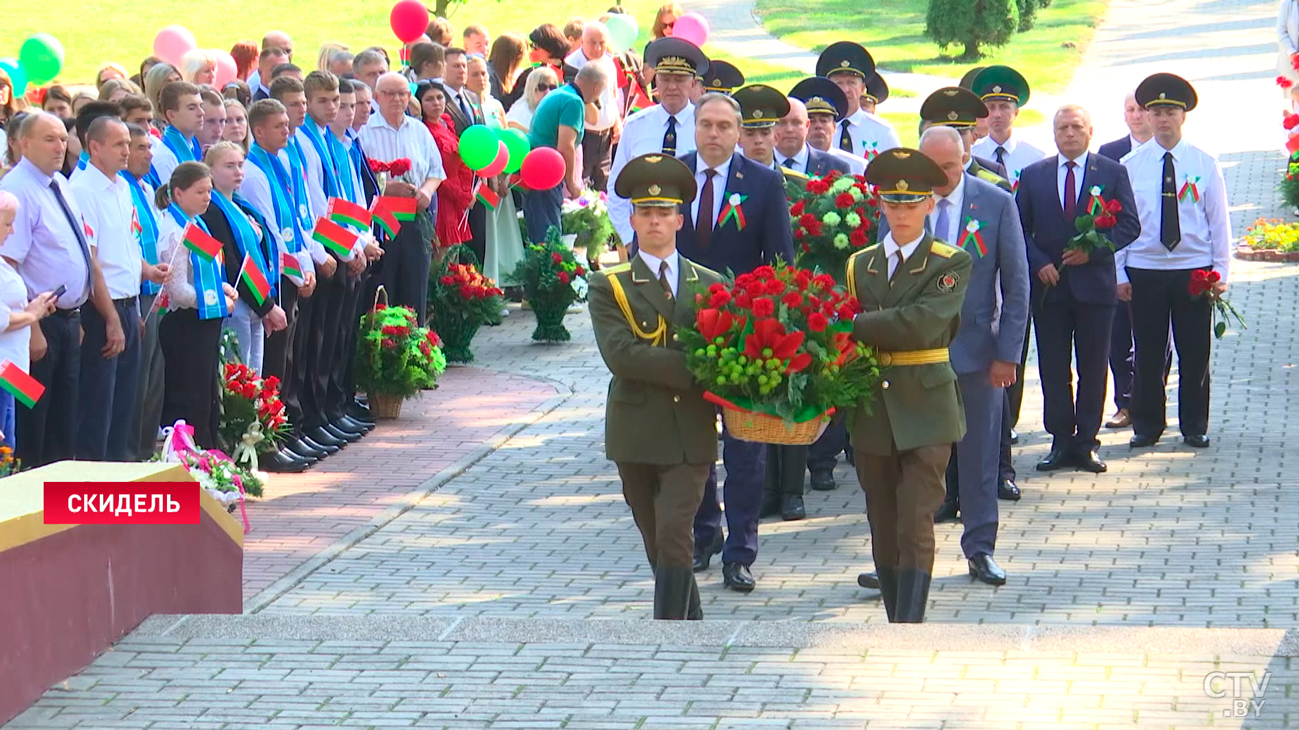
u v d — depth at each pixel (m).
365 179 14.15
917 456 8.35
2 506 6.64
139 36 45.75
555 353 17.02
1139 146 13.33
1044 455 12.86
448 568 10.14
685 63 11.68
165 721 6.28
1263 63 39.62
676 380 8.00
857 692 6.31
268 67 16.28
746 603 9.43
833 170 10.99
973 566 9.76
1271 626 8.66
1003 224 9.71
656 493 8.49
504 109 21.55
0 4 48.72
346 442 13.27
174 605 7.89
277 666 6.84
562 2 55.19
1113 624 8.78
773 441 7.96
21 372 9.17
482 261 18.50
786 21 52.88
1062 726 5.89
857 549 10.52
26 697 6.47
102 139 10.44
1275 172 26.45
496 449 13.20
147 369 11.12
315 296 12.86
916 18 53.12
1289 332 16.95
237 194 12.07
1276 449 12.72
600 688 6.46
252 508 11.42
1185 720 5.91
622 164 11.88
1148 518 10.98
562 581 9.88
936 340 8.44
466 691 6.47
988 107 12.87
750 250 9.96
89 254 10.28
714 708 6.21
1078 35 47.66
